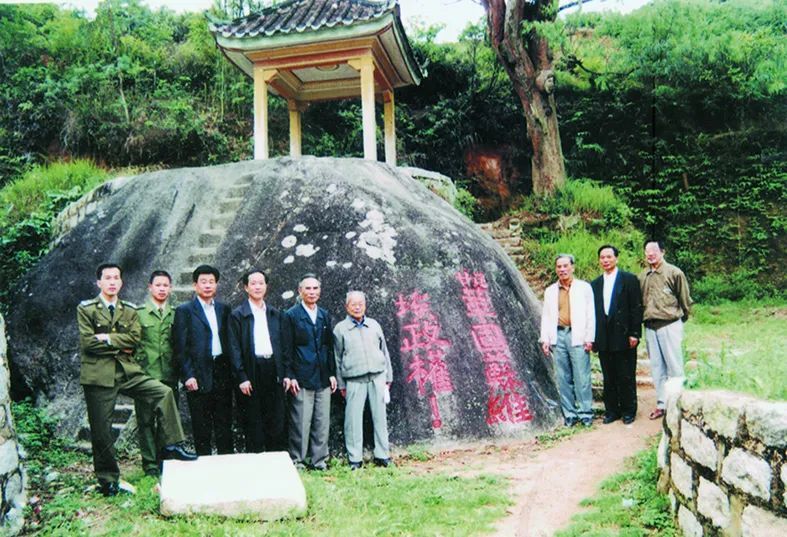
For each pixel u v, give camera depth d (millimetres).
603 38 17531
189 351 5090
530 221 13984
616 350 6352
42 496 4582
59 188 11859
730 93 15648
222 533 3758
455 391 6117
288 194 7441
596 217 13961
